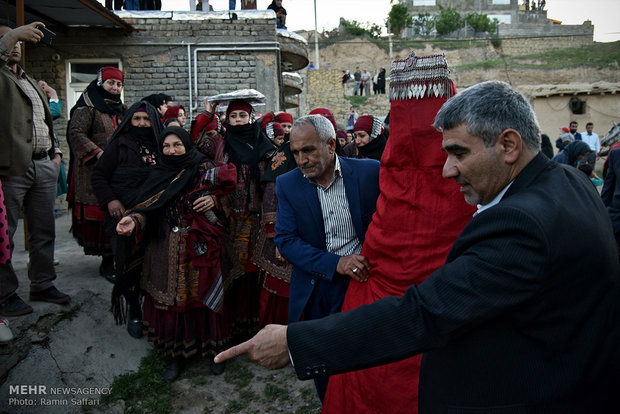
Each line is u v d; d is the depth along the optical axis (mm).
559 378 1078
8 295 3135
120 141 3568
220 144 3742
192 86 7766
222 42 7719
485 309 1071
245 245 3518
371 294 1978
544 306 1073
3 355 2820
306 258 2275
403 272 1833
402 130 1834
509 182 1216
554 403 1084
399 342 1148
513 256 1051
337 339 1190
